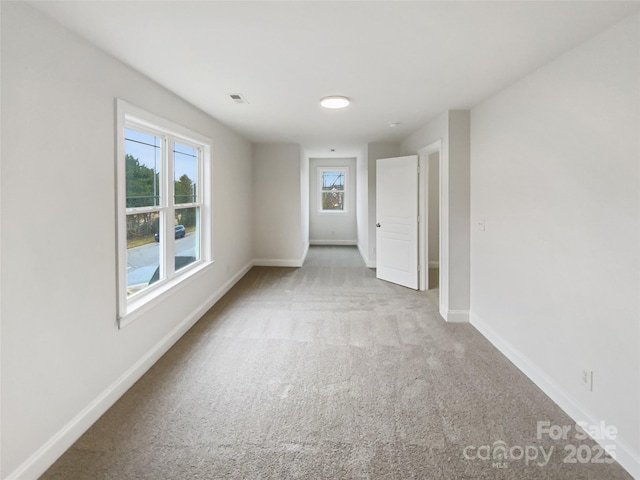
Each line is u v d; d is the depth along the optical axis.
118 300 2.28
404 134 5.13
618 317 1.74
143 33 1.90
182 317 3.34
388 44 2.04
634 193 1.64
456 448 1.84
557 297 2.21
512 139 2.70
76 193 1.90
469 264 3.59
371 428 2.00
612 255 1.77
